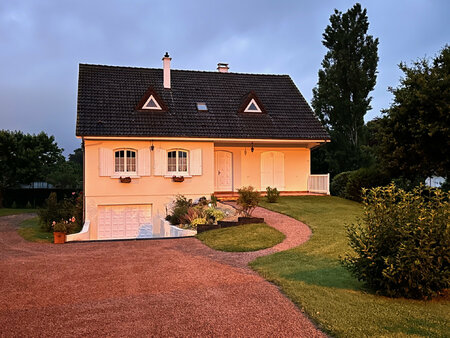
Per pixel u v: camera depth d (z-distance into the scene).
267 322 5.04
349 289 6.34
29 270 7.97
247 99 20.20
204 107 19.69
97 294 6.29
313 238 10.70
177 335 4.69
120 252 9.98
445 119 14.20
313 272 7.36
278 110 20.89
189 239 11.74
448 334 4.63
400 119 15.99
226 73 22.88
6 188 28.45
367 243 6.16
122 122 17.36
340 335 4.59
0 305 5.82
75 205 18.14
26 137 29.55
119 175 17.06
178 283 6.84
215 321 5.08
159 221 17.38
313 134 19.58
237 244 10.39
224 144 20.27
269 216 14.38
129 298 6.05
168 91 20.19
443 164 14.98
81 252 10.14
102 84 19.34
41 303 5.88
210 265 8.20
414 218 5.99
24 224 18.25
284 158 21.17
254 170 20.73
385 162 16.84
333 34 27.94
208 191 18.17
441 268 5.89
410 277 5.70
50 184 33.28
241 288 6.46
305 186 21.48
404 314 5.29
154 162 17.47
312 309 5.39
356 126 27.89
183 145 17.89
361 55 27.42
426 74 16.11
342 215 14.55
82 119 16.95
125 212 17.34
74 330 4.86
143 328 4.89
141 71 21.06
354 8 27.48
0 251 10.73
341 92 27.98
